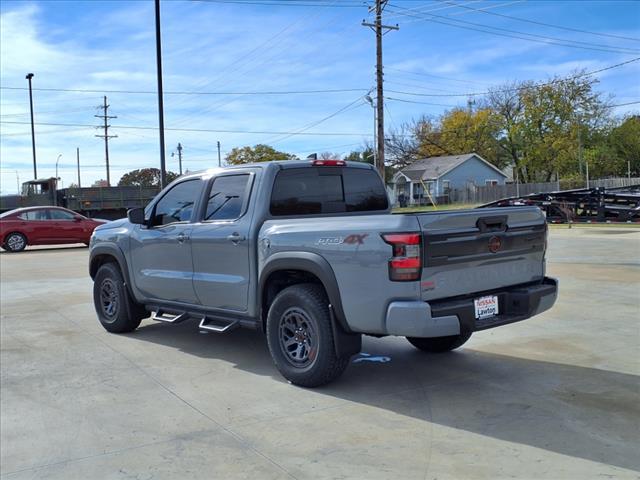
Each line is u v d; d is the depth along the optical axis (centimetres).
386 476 337
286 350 510
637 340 630
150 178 7462
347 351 477
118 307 712
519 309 482
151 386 515
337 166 601
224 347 650
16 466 365
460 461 354
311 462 359
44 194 2959
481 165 6338
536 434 391
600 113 6141
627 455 357
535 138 6072
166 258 631
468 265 454
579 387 484
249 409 453
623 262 1238
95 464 365
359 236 444
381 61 3014
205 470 353
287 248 495
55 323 797
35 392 505
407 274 421
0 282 1223
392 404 456
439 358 583
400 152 7094
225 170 586
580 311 781
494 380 509
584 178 6091
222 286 562
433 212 441
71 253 1931
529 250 506
